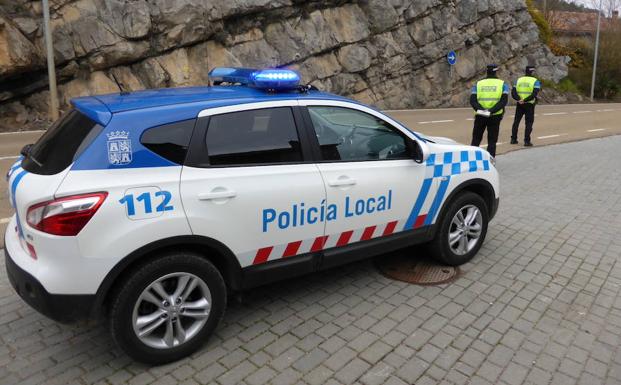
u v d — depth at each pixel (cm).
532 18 3225
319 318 375
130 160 293
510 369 314
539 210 662
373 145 398
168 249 311
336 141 377
